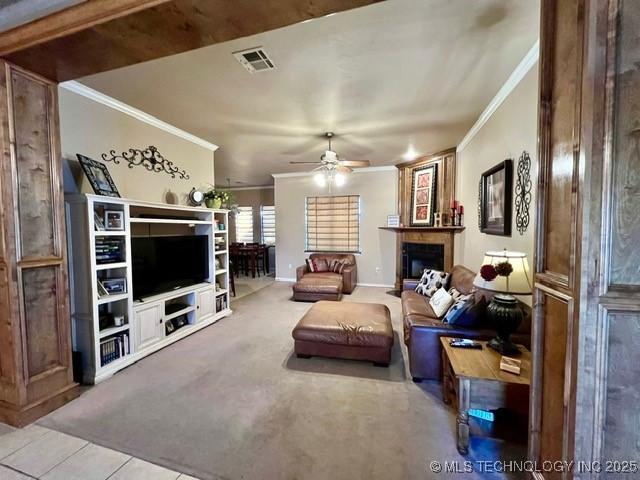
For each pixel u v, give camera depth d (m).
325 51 2.25
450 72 2.59
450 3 1.76
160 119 3.68
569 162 1.13
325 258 6.48
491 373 1.82
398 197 6.50
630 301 0.99
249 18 1.52
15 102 2.00
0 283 2.01
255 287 6.68
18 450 1.80
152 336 3.23
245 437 1.92
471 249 4.37
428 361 2.57
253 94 2.98
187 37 1.69
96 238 2.73
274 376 2.71
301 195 7.23
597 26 0.98
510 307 2.13
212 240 4.27
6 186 1.97
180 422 2.06
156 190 3.79
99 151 3.08
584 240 1.02
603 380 1.02
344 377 2.69
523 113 2.57
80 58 1.91
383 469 1.66
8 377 2.04
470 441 1.87
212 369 2.84
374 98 3.09
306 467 1.67
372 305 3.75
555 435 1.21
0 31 1.80
